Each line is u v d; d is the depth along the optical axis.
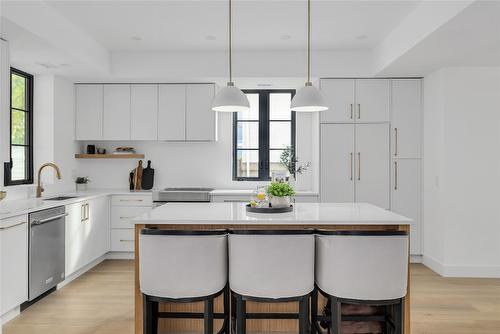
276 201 2.91
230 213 2.80
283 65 4.73
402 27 3.77
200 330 2.92
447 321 3.07
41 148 4.61
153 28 3.96
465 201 4.29
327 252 2.25
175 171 5.53
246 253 2.21
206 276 2.21
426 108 4.70
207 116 5.09
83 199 4.20
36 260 3.32
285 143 5.61
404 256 2.21
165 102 5.09
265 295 2.21
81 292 3.71
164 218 2.54
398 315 2.24
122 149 5.33
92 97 5.11
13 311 3.11
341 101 4.80
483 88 4.27
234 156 5.60
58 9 3.46
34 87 4.61
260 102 5.57
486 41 3.35
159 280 2.22
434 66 4.25
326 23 3.82
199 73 4.75
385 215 2.71
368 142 4.81
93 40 4.27
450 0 2.81
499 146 4.29
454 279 4.17
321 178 4.83
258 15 3.62
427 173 4.68
